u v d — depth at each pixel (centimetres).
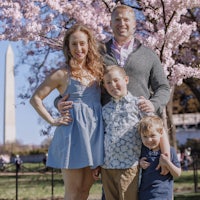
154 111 451
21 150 4538
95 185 1731
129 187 427
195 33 1441
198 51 1364
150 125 424
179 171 430
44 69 1566
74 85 446
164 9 905
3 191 1597
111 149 427
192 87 2047
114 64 470
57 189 1644
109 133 431
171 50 963
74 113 439
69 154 430
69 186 447
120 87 434
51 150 446
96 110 443
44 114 445
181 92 3150
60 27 1070
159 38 927
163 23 974
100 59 459
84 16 1013
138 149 435
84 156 425
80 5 1036
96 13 1034
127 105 434
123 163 427
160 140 432
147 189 431
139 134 434
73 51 447
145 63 466
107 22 1031
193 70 1002
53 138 449
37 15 1030
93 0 1051
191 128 4453
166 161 424
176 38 941
